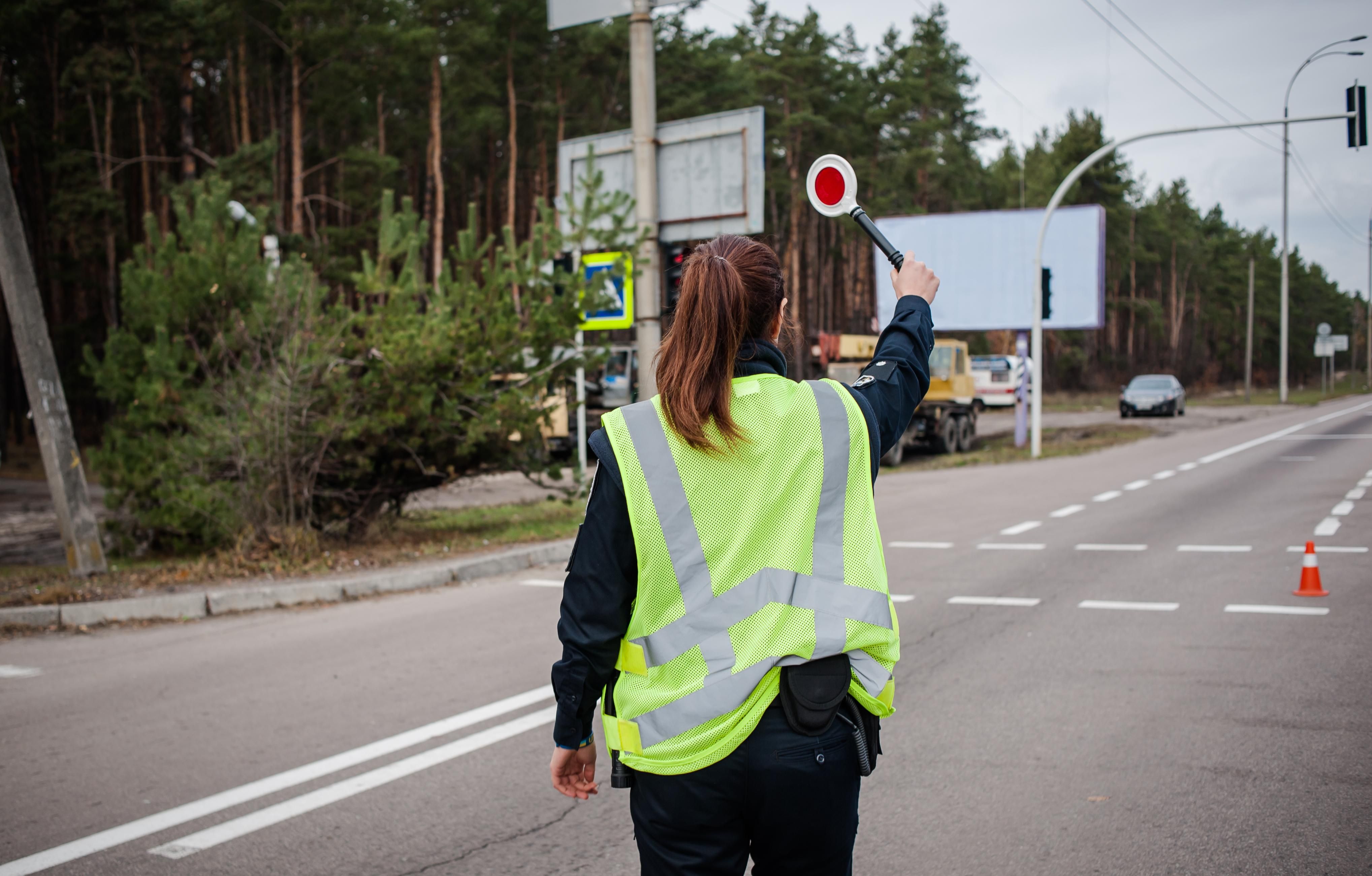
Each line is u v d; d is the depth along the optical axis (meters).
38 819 4.48
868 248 56.72
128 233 37.41
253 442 10.70
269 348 10.88
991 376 51.88
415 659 7.18
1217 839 3.99
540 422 12.91
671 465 1.96
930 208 59.69
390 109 46.59
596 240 12.30
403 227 11.86
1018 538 11.93
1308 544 8.35
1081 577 9.45
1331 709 5.45
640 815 2.00
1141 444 26.92
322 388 11.24
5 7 31.00
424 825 4.36
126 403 11.83
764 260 2.06
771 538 1.97
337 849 4.14
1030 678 6.25
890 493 17.61
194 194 12.28
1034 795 4.48
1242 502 14.27
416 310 11.96
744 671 1.89
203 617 8.88
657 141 11.72
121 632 8.33
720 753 1.88
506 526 13.79
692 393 1.96
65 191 31.56
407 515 13.74
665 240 11.85
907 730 5.39
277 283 11.11
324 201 40.88
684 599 1.95
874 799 4.50
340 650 7.52
